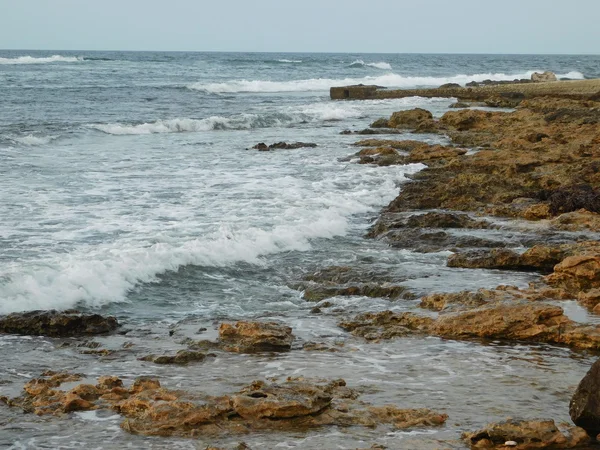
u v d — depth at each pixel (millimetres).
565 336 10344
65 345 9977
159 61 114688
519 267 13867
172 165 24359
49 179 20828
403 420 7605
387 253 14859
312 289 12703
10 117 37594
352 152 28359
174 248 13750
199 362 9422
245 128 38375
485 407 8023
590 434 7418
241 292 12641
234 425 7422
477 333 10586
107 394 8125
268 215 17016
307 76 89625
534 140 28266
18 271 11680
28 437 7184
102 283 12062
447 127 35875
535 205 17641
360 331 10688
